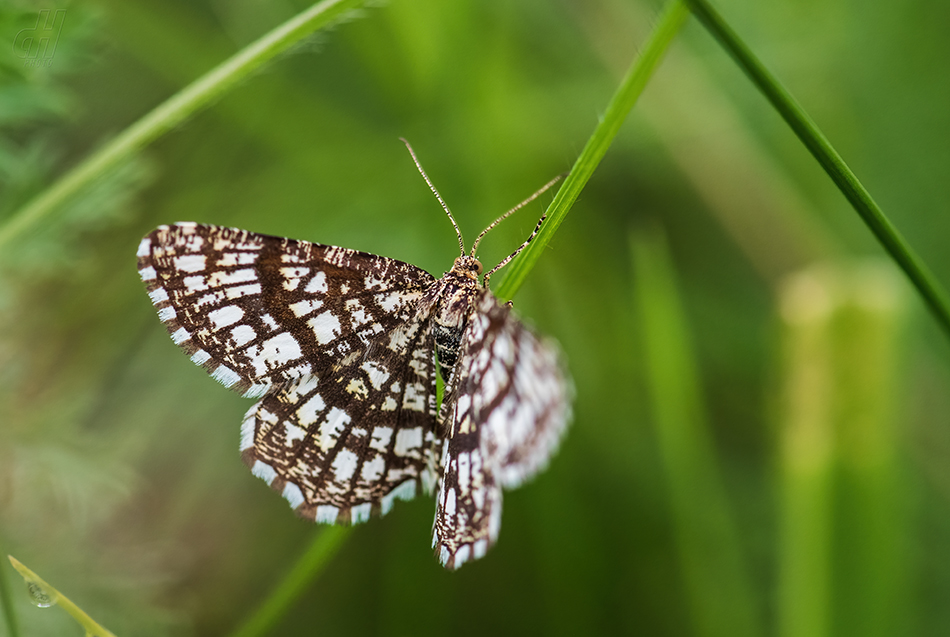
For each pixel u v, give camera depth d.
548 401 0.13
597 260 0.16
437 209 0.16
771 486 0.15
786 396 0.14
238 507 0.15
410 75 0.16
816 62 0.16
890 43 0.16
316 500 0.14
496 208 0.16
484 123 0.16
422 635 0.15
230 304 0.14
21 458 0.14
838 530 0.14
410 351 0.14
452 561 0.14
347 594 0.15
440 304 0.14
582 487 0.15
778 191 0.16
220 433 0.15
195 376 0.15
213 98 0.14
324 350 0.14
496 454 0.13
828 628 0.14
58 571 0.14
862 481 0.14
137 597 0.14
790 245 0.16
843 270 0.14
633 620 0.15
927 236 0.16
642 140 0.16
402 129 0.16
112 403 0.15
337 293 0.14
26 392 0.15
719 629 0.15
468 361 0.14
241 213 0.16
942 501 0.15
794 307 0.14
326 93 0.16
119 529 0.15
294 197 0.16
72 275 0.15
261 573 0.15
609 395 0.16
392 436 0.14
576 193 0.13
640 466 0.15
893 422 0.14
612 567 0.15
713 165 0.16
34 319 0.15
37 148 0.14
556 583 0.15
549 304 0.16
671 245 0.16
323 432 0.14
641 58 0.13
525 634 0.15
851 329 0.14
